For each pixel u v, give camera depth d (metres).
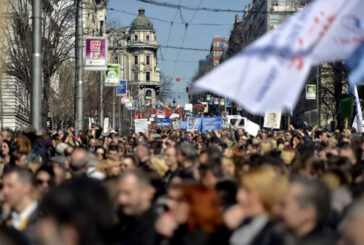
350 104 19.78
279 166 7.80
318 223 4.34
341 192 6.78
